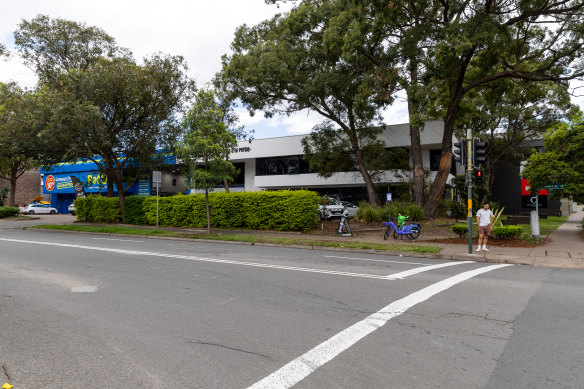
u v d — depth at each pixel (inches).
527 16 661.3
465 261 450.0
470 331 183.2
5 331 181.9
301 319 201.6
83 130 826.8
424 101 699.4
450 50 621.3
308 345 165.2
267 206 796.0
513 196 1676.9
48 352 156.6
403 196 1064.8
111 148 968.3
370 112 913.5
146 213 964.6
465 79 906.7
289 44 900.6
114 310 216.5
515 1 669.9
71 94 841.5
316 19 855.7
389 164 1040.8
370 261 420.2
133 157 1075.9
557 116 1261.1
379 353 156.5
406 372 138.8
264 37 979.9
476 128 1288.1
